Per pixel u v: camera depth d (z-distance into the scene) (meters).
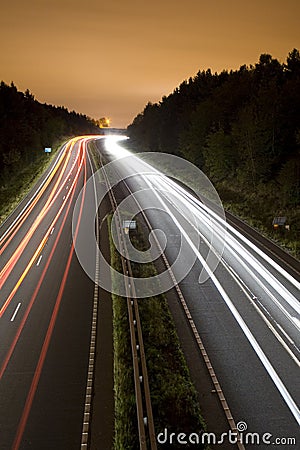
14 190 82.81
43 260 44.59
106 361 26.88
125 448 19.95
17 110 137.00
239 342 28.81
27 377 25.44
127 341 28.45
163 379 25.00
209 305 34.09
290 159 63.22
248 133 71.00
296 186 57.78
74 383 24.84
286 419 21.94
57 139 159.88
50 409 22.80
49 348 28.39
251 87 88.94
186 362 26.94
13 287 38.09
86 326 31.11
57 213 63.09
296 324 30.78
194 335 29.89
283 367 26.03
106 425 21.67
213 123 86.50
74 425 21.70
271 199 62.50
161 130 126.88
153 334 29.72
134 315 31.97
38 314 33.03
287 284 37.38
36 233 54.06
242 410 22.66
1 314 33.16
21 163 109.44
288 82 72.44
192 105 112.62
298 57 88.25
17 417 22.30
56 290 37.22
